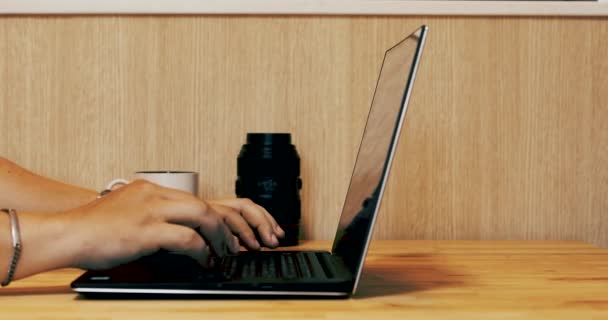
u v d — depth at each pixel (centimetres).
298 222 125
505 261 103
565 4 136
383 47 136
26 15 134
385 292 76
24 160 135
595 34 137
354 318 62
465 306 68
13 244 71
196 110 136
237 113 136
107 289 70
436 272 91
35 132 135
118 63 135
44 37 134
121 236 73
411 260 104
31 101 135
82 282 70
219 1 134
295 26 135
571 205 137
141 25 135
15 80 135
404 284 81
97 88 135
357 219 83
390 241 133
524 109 137
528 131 137
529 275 88
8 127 135
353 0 135
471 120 136
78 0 134
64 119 135
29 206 102
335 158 136
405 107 70
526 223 137
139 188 78
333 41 136
